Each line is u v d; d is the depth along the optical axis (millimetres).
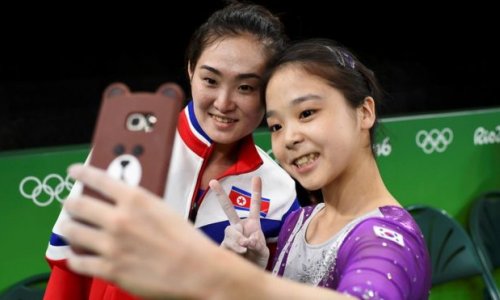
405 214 813
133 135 545
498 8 2871
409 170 2131
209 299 477
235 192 1179
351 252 765
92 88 2279
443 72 2803
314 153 834
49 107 2207
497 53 2910
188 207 1146
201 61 1075
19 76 2156
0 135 2113
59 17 2188
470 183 2273
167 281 468
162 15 2355
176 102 554
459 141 2227
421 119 2131
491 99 2910
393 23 2689
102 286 1092
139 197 468
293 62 852
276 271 954
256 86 1065
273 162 1242
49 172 1622
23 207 1600
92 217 462
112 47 2301
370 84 916
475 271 2127
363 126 879
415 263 712
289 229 994
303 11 2529
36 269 1634
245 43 1052
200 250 477
